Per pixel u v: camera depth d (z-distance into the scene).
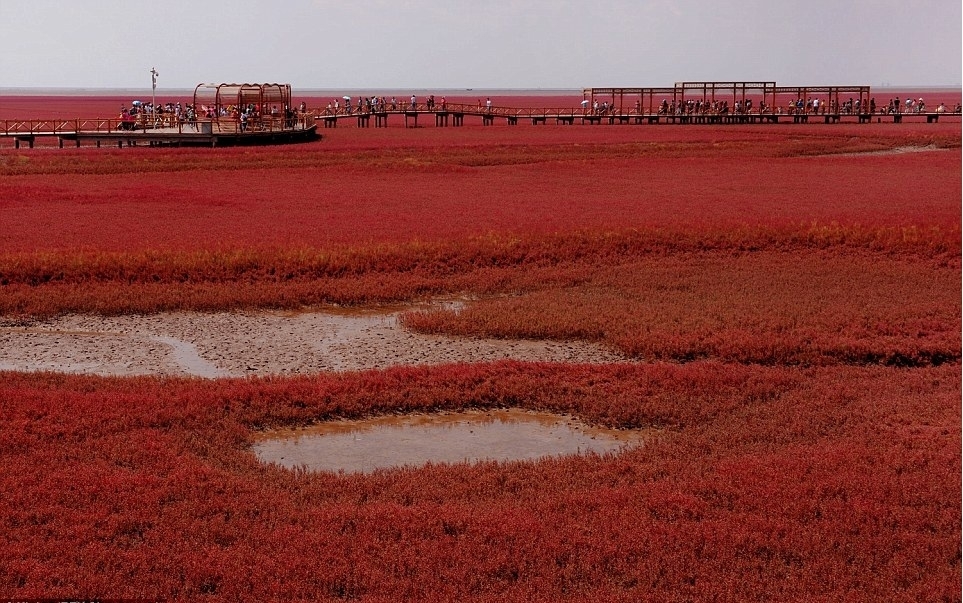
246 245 25.58
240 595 8.34
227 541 9.45
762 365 16.75
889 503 10.27
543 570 8.79
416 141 62.56
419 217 32.03
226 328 19.55
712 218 31.50
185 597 8.34
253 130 59.69
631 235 27.92
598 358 17.55
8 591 8.32
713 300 21.38
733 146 60.53
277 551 9.13
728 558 9.05
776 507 10.18
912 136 66.31
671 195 38.72
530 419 14.14
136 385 15.00
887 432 12.76
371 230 28.98
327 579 8.59
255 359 17.41
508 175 46.47
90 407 13.44
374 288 22.39
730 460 11.67
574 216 32.22
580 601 8.25
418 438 13.30
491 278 23.70
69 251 24.25
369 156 52.94
